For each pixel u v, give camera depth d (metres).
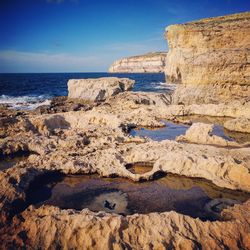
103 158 13.14
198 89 30.95
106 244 7.14
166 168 12.41
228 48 29.64
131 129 20.84
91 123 21.12
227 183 11.02
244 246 7.36
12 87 67.25
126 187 11.11
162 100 33.25
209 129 16.64
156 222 7.91
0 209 8.88
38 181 11.63
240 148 14.34
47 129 18.86
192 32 32.47
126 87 42.09
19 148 15.51
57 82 89.38
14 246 7.40
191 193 10.62
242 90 27.83
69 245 7.41
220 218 8.85
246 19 32.16
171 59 49.41
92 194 10.52
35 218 8.19
